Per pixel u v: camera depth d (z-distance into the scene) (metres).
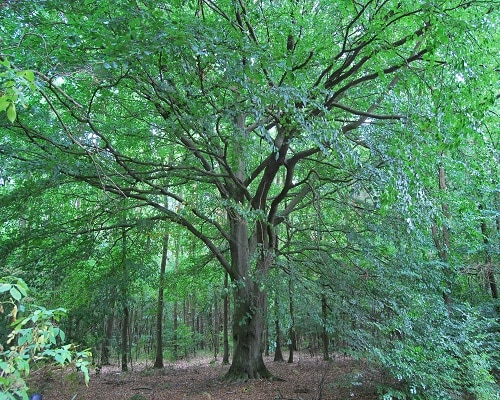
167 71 7.44
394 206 8.62
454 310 9.81
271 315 12.03
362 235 10.71
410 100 8.30
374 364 8.28
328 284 10.40
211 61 6.05
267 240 12.43
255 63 6.35
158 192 11.13
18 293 2.19
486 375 7.77
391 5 7.53
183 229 14.62
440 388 7.66
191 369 19.41
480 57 6.83
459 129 6.63
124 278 12.55
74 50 6.44
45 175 11.51
